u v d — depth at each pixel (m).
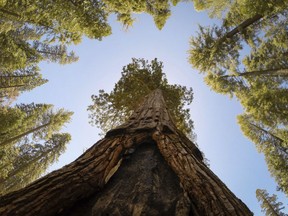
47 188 1.90
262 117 15.04
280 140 17.23
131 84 10.83
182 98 11.38
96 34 9.70
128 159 2.88
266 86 14.65
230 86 17.45
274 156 16.98
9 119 14.60
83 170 2.27
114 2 10.05
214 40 15.34
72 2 8.38
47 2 7.89
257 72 14.51
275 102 13.01
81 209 2.01
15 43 12.38
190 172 2.45
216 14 13.84
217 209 1.87
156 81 11.22
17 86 18.98
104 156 2.65
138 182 2.41
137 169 2.68
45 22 9.55
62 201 1.87
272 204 19.56
